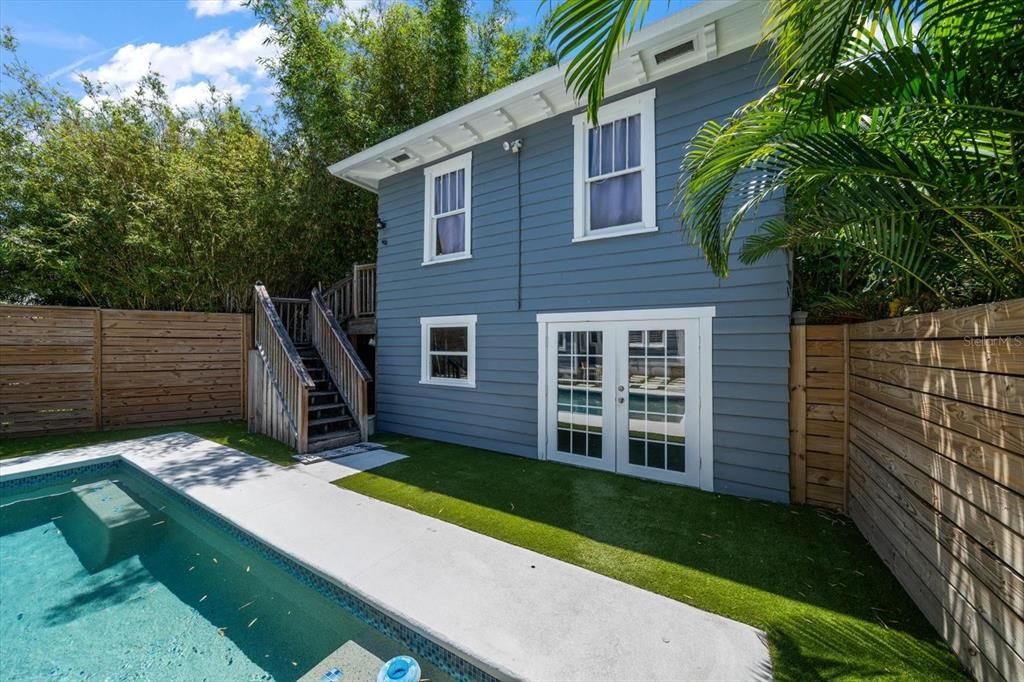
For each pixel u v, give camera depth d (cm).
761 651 208
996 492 172
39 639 268
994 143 190
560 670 196
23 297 752
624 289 497
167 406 791
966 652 191
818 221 263
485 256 629
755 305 416
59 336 696
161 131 898
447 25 903
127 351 755
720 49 431
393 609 244
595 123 165
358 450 616
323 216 909
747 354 421
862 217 232
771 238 320
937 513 218
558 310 551
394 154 681
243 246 861
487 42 1110
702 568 287
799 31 181
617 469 504
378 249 786
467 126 597
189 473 504
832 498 385
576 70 161
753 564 292
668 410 468
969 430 190
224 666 242
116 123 800
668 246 467
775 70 223
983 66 159
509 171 601
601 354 516
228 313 863
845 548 313
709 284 441
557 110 547
